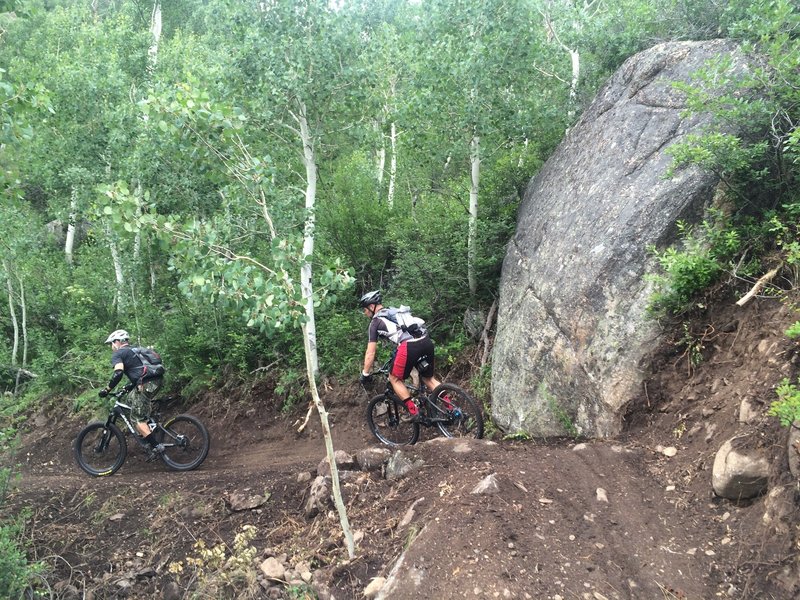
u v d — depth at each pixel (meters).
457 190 10.55
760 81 5.09
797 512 3.36
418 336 6.54
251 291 4.09
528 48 9.23
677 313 5.51
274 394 9.52
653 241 5.91
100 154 13.73
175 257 4.48
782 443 3.74
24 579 4.57
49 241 18.30
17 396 12.28
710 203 5.71
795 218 5.26
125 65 15.45
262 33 9.12
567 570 3.66
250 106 9.22
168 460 7.59
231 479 6.23
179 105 4.39
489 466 4.87
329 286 4.35
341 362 9.32
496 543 3.87
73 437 10.18
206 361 10.35
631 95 7.62
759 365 4.62
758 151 5.20
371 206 11.23
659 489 4.43
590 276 6.28
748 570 3.40
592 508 4.26
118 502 6.09
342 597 4.02
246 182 4.68
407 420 6.80
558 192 7.95
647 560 3.71
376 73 10.88
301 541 4.82
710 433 4.65
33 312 14.19
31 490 6.48
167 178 11.24
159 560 5.14
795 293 4.79
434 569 3.79
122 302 13.09
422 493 4.79
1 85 4.96
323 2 8.95
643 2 10.10
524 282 7.64
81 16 20.14
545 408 6.44
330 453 4.28
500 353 7.58
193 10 23.09
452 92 9.09
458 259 9.30
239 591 4.50
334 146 10.12
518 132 9.36
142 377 7.50
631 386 5.55
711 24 9.01
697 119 6.30
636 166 6.67
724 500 4.00
